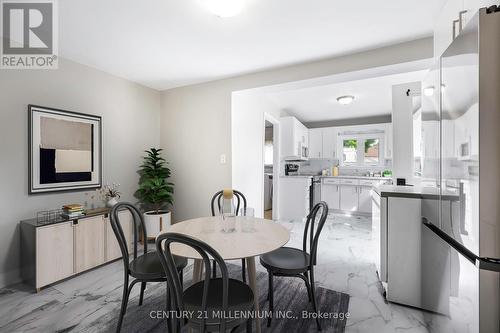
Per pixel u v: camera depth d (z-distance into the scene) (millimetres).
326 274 2529
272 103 4648
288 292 2182
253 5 1771
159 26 2055
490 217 1065
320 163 6449
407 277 1940
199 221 2041
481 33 1059
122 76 3236
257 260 2920
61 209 2641
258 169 4133
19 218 2340
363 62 2516
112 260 2775
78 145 2783
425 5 1778
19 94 2338
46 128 2510
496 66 1045
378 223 2279
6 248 2260
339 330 1686
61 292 2180
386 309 1925
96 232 2617
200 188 3516
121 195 3287
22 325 1738
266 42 2328
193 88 3555
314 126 6551
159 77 3270
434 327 1654
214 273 2350
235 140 3396
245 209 1945
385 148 5527
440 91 1508
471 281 1178
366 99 4379
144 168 3564
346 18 1943
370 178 5223
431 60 2264
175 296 1207
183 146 3650
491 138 1055
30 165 2391
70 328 1708
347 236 3834
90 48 2449
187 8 1812
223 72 3084
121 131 3277
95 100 2961
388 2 1748
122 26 2055
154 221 3262
